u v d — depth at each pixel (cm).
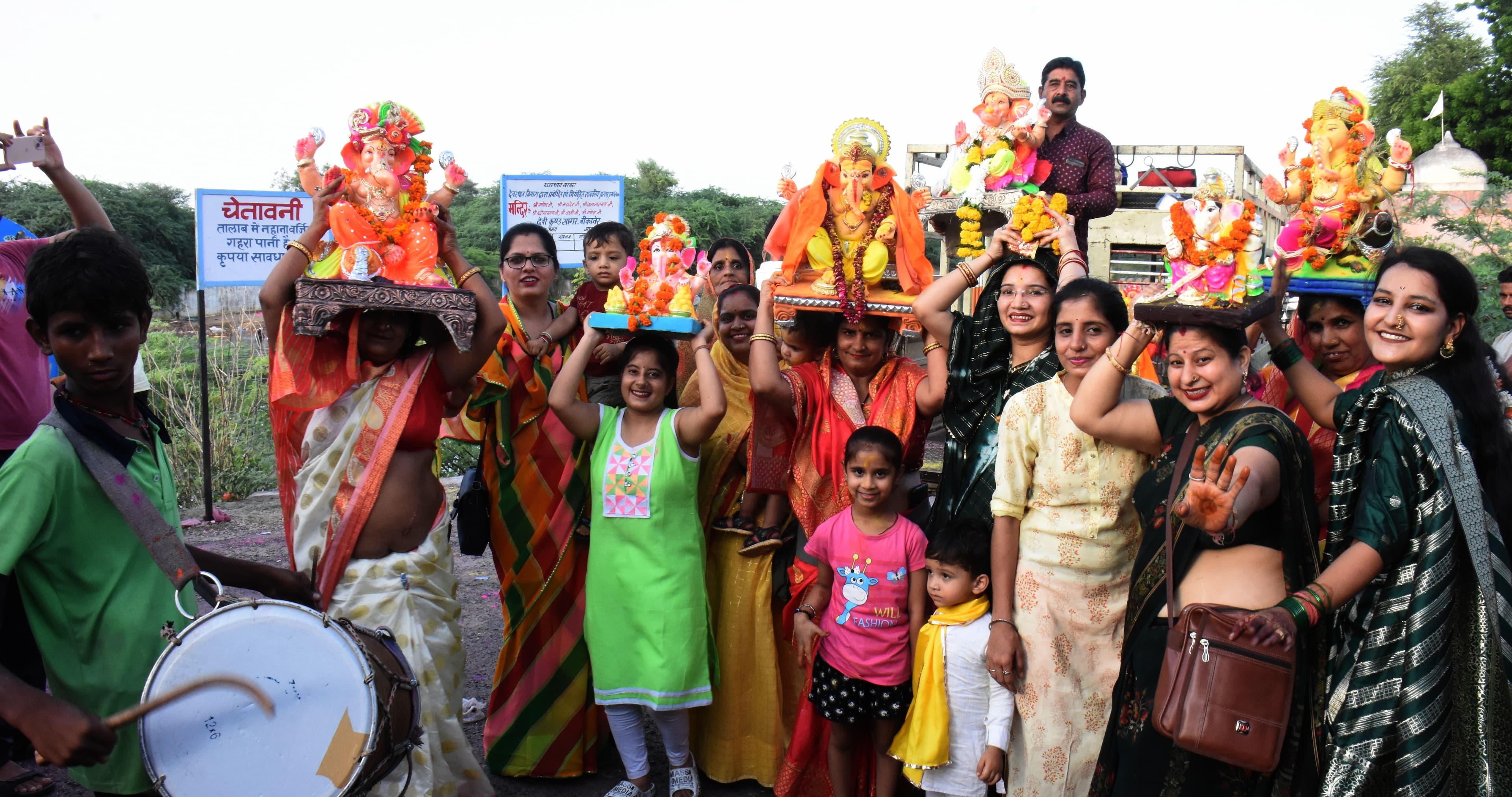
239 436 968
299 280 322
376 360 354
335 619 269
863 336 395
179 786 233
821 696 365
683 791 383
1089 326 322
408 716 273
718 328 443
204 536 769
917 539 361
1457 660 267
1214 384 277
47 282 243
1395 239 382
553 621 417
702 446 423
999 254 370
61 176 402
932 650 345
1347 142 378
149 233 2447
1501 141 1772
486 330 358
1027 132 393
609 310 389
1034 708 321
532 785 411
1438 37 2597
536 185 913
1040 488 328
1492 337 1077
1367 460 274
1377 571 261
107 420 261
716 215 2622
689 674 373
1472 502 260
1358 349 383
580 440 420
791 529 410
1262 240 280
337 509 342
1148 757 276
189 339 1473
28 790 376
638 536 378
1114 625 322
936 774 345
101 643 253
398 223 347
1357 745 265
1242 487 246
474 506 427
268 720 241
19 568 245
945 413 375
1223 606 259
